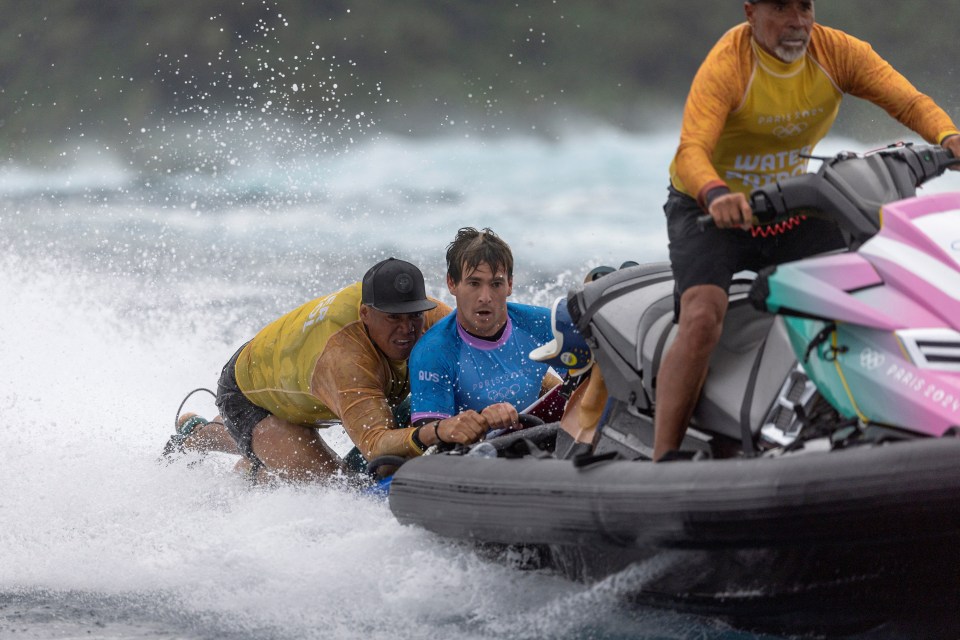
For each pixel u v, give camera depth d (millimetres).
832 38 14188
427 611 15172
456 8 161250
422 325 20422
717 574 12586
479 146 125000
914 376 11555
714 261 13727
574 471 13602
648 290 15961
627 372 15438
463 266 19266
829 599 12039
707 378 14172
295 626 14977
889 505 10695
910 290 11852
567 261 51812
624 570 13516
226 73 151125
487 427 17562
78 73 155500
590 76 156250
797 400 13164
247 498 20688
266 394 21828
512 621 14609
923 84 132375
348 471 21406
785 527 11195
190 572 17297
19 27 160000
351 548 16797
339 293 20922
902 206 12406
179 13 157750
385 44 155875
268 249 57469
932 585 11641
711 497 11641
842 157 13055
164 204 86438
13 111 153125
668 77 156875
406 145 123562
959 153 13648
